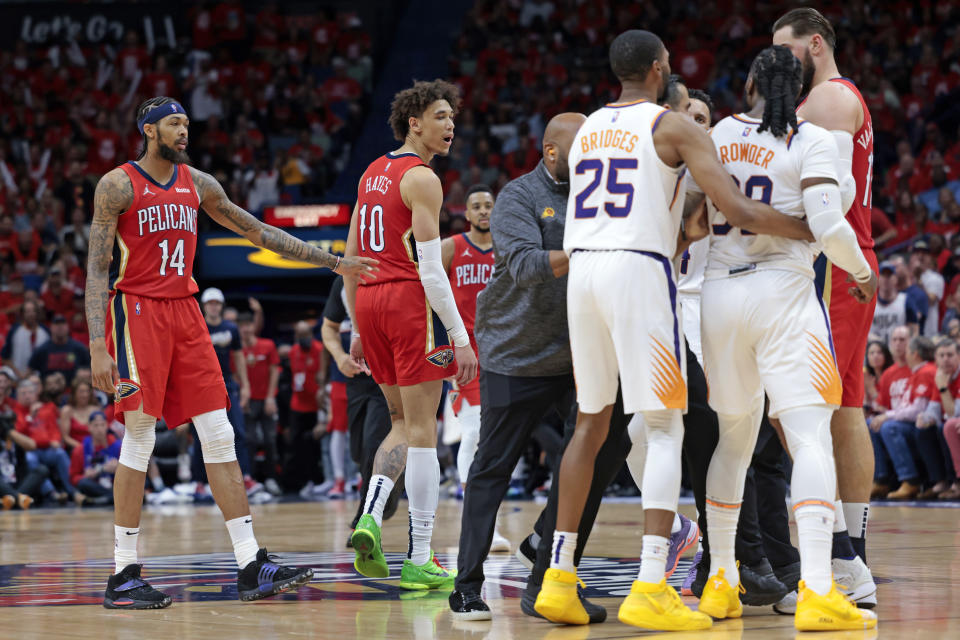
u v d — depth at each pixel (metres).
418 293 8.27
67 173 34.25
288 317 27.84
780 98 6.40
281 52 38.97
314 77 39.38
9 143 35.94
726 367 6.40
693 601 7.31
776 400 6.26
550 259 6.59
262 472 23.19
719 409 6.46
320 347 23.22
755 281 6.30
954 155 27.66
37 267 29.86
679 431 6.33
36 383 21.47
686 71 34.75
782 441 6.61
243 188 32.91
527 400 7.06
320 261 8.25
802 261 6.32
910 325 19.38
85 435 21.72
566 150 6.97
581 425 6.48
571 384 7.18
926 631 5.91
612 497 20.17
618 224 6.25
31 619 6.80
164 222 7.62
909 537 11.32
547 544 6.82
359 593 7.94
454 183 30.81
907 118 30.31
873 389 19.23
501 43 38.06
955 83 30.66
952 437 17.11
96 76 39.19
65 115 37.84
